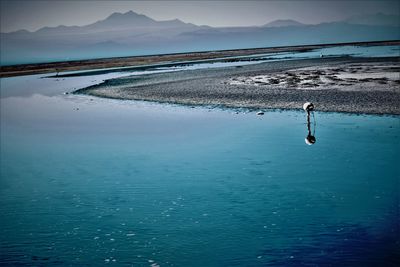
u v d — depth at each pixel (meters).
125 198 11.91
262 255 8.44
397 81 31.48
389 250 8.32
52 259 8.70
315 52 104.38
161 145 17.81
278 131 18.97
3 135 22.80
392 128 18.25
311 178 12.61
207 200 11.38
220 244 8.97
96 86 44.66
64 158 16.94
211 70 57.09
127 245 9.14
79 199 12.05
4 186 13.69
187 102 29.14
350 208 10.37
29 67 115.00
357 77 36.19
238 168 13.99
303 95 28.19
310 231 9.29
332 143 16.38
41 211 11.27
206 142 17.81
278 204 10.84
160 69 69.56
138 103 30.66
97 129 22.34
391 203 10.52
